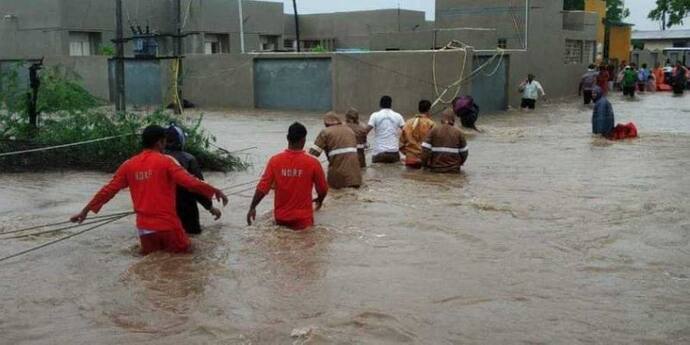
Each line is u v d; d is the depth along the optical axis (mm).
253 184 11359
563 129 19688
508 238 7820
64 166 12906
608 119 17531
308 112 25766
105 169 12758
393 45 31234
